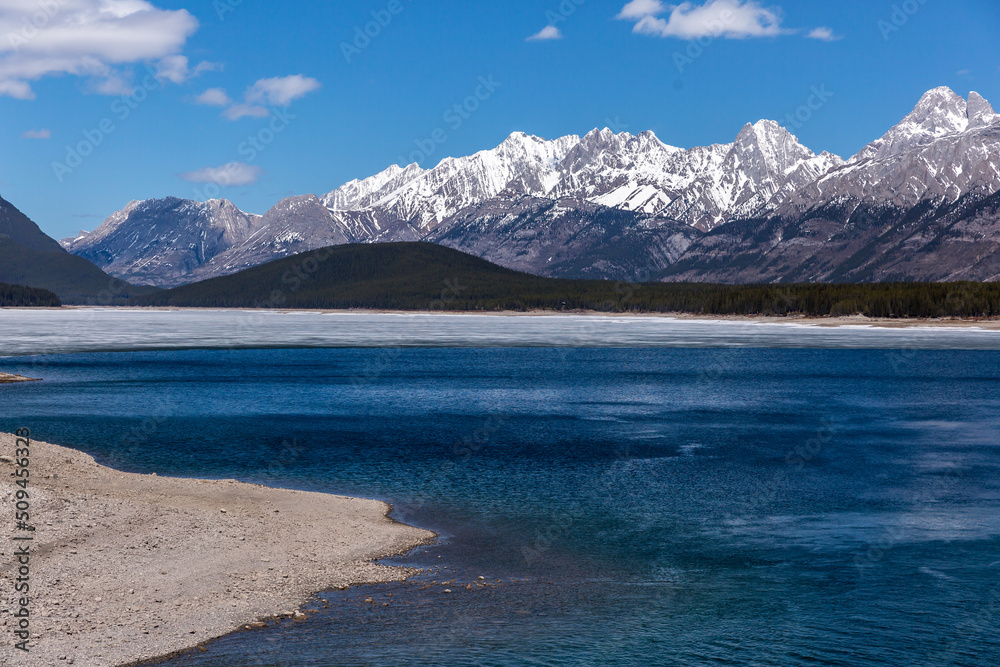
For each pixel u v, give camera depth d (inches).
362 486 1175.0
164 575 727.1
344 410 2155.5
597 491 1155.3
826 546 892.0
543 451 1496.1
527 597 731.4
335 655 605.3
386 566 805.2
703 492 1155.3
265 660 593.6
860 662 608.4
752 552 868.6
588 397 2527.1
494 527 955.3
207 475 1248.8
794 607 713.6
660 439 1653.5
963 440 1649.9
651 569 811.4
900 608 714.2
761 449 1531.7
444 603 713.0
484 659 604.7
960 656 619.2
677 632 658.8
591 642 637.9
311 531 891.4
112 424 1846.7
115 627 625.9
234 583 727.7
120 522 825.5
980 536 931.3
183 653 599.8
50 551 735.7
